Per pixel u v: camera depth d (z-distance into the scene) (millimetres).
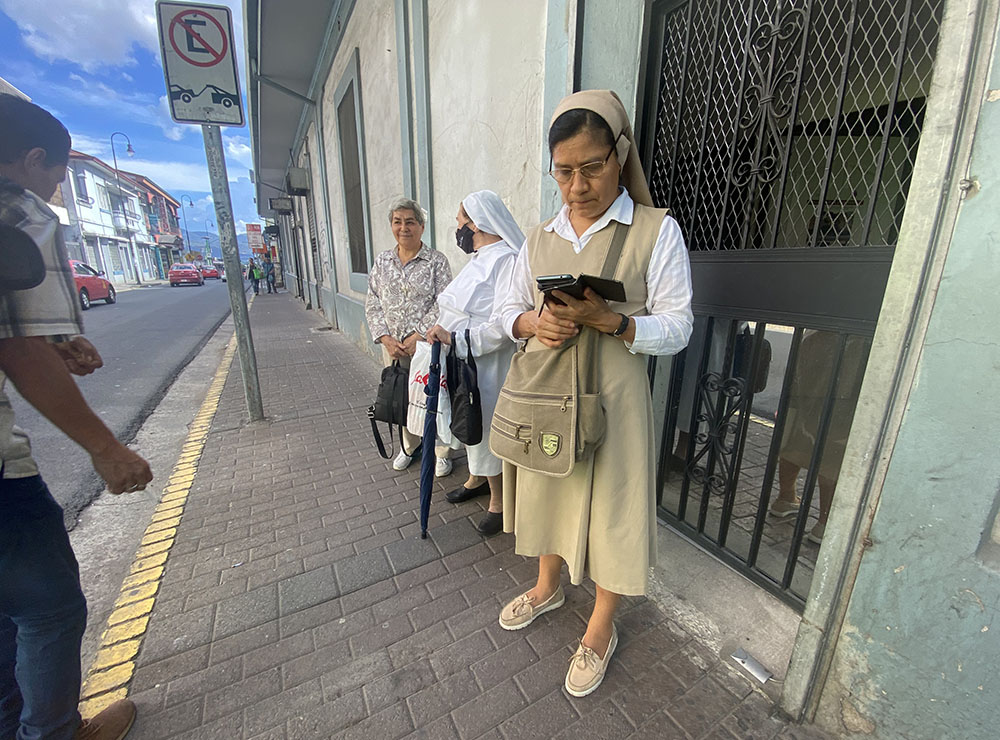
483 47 2990
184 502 2721
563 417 1292
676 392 2146
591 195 1266
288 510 2629
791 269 1563
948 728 1082
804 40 1467
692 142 1942
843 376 1576
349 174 7094
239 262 3869
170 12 3221
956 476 982
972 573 985
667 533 2240
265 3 6211
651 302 1319
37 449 3662
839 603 1252
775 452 1749
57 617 1144
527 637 1738
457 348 2121
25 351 954
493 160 3012
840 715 1308
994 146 870
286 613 1853
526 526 1554
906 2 1231
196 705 1471
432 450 2195
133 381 5898
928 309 994
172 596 1940
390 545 2301
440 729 1401
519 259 1551
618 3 2035
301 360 6746
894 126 1308
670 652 1668
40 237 952
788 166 1567
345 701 1486
